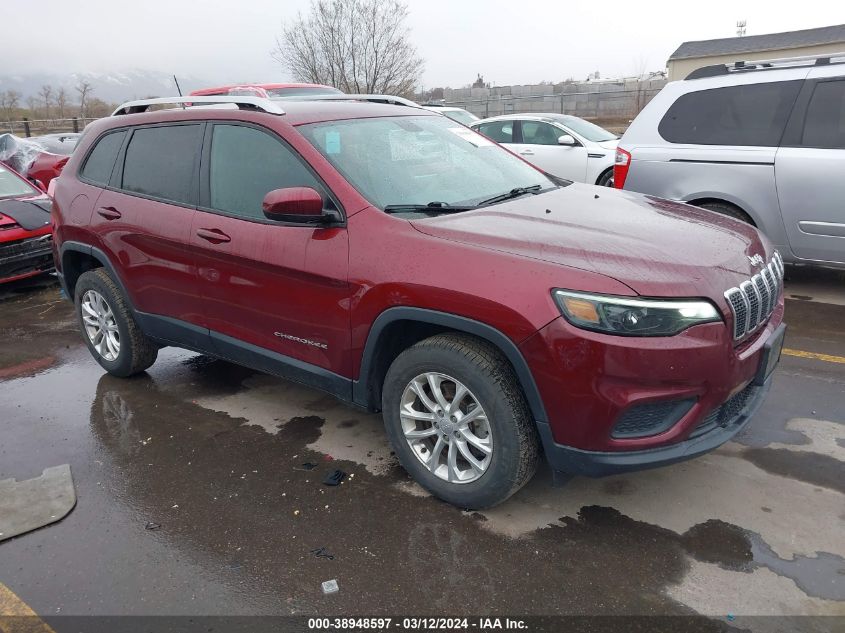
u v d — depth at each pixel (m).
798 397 4.00
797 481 3.17
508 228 2.95
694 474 3.27
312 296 3.25
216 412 4.18
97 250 4.41
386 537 2.89
